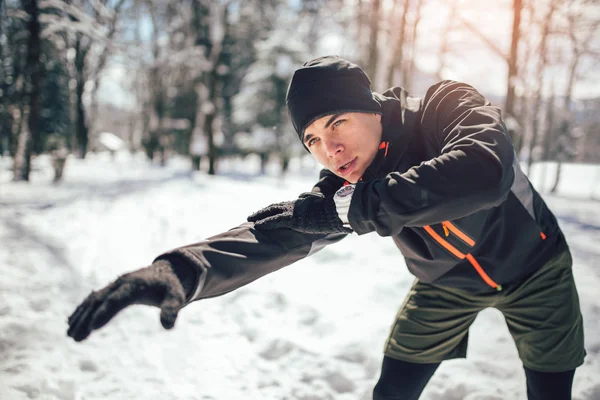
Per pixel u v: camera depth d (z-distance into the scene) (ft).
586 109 64.75
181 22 66.28
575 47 44.27
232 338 9.91
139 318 10.34
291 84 4.30
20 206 21.12
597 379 8.08
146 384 8.00
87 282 12.34
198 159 62.03
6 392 7.28
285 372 8.74
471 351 9.37
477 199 3.30
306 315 10.89
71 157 81.97
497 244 4.77
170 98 88.02
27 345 8.80
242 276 3.72
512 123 31.24
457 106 4.10
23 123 36.19
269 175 63.67
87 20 39.24
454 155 3.40
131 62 43.14
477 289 5.12
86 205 21.62
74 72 78.64
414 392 5.58
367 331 10.03
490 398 7.75
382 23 42.32
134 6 68.59
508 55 31.50
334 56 4.34
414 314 5.54
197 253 3.48
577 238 19.88
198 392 7.88
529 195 4.79
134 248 15.40
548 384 5.18
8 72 50.96
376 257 14.74
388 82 38.91
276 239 4.05
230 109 85.87
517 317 5.23
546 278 5.01
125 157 119.75
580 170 81.35
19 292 11.11
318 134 4.20
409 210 3.34
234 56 86.48
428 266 5.01
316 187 5.13
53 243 14.84
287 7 74.90
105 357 8.74
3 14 39.81
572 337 5.11
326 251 14.85
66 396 7.47
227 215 20.33
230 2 50.80
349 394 8.21
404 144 4.41
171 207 21.57
